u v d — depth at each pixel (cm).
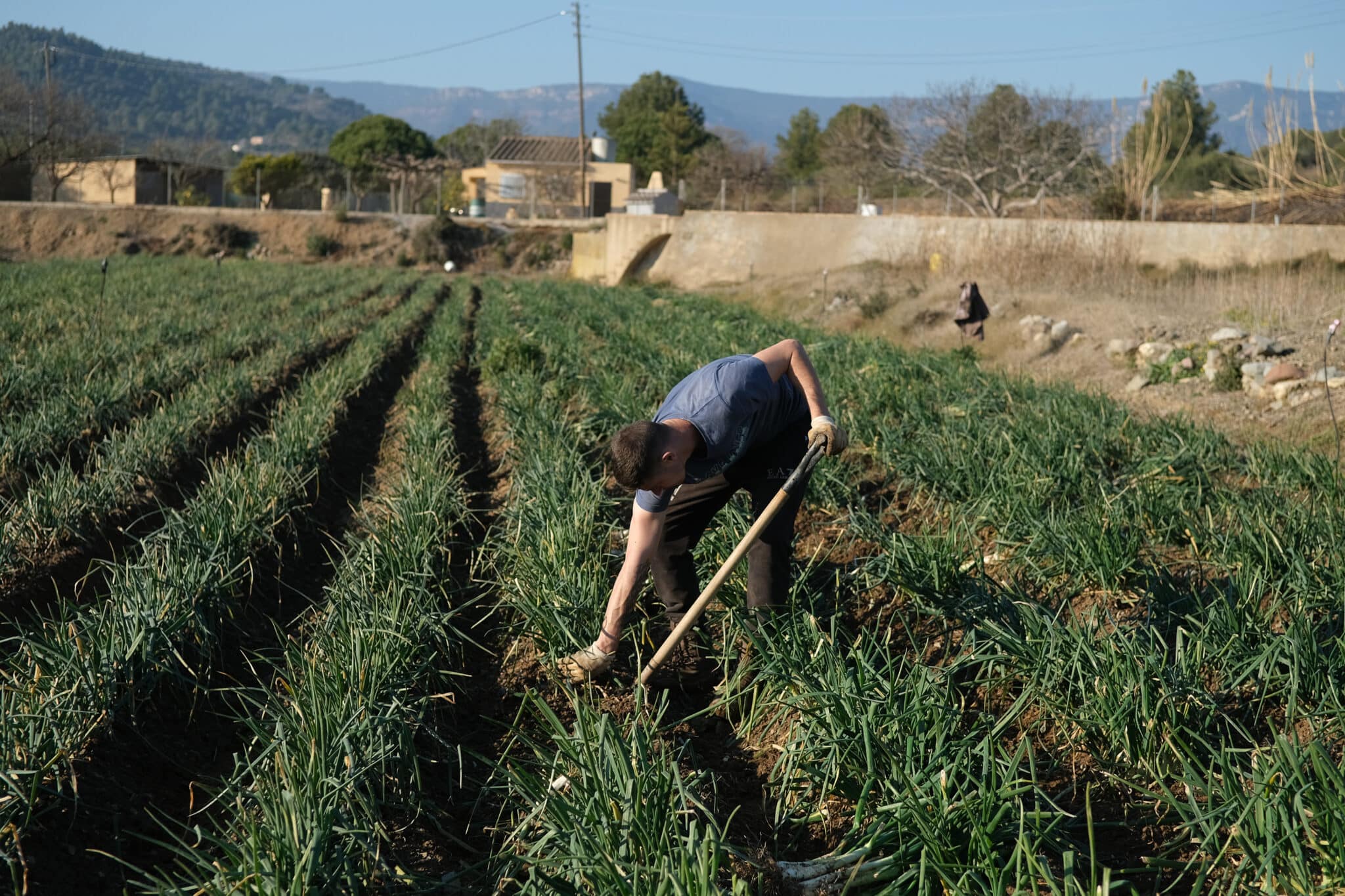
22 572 554
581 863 312
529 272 4338
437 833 373
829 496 711
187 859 353
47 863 336
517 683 477
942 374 1205
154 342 1362
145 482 730
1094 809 379
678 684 476
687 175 6022
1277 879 308
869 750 351
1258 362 1296
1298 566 502
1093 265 2366
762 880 319
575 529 558
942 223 2805
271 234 4706
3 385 980
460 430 1027
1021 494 670
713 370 434
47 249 4569
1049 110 3706
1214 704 397
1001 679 443
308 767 347
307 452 800
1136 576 550
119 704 401
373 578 527
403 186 5488
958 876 315
